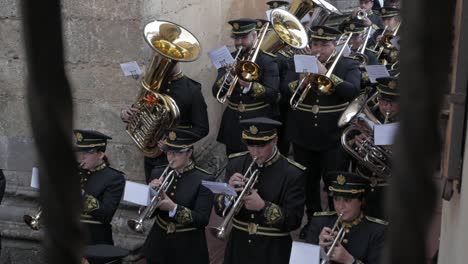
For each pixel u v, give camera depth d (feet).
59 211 2.83
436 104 2.56
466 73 16.15
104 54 37.83
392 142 2.64
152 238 30.09
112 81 38.04
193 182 29.48
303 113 40.57
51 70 2.83
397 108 2.72
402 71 2.57
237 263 28.60
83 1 37.37
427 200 2.57
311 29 42.27
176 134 29.50
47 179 2.83
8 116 38.63
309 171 41.19
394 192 2.61
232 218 28.91
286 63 44.19
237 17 55.11
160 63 35.22
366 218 25.77
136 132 36.27
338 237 25.23
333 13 52.54
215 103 52.54
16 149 38.68
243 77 40.60
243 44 42.01
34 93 2.83
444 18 2.52
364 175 33.47
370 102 34.63
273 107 42.22
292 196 27.99
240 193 27.71
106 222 29.96
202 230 29.96
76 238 2.86
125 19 37.24
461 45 15.17
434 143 2.57
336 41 44.65
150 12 38.19
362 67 44.86
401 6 2.58
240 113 42.22
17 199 38.88
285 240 28.17
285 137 41.55
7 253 37.50
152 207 28.53
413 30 2.54
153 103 35.47
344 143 32.65
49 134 2.83
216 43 52.70
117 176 30.60
